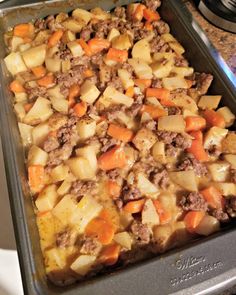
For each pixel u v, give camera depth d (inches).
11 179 10.8
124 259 11.1
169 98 14.3
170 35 16.2
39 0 16.0
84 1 16.5
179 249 10.1
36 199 12.1
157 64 15.2
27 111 13.7
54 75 14.7
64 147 12.7
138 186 12.2
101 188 12.3
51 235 11.5
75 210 11.7
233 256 10.0
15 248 11.5
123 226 11.7
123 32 16.1
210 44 14.6
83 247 11.0
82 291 9.3
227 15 15.6
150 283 9.5
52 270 10.8
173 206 12.0
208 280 9.7
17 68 15.1
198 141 13.1
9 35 16.1
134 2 17.1
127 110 13.9
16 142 12.2
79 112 13.6
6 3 15.6
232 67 14.9
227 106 13.8
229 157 12.8
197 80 14.7
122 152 12.6
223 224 11.7
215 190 12.1
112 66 15.1
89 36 16.0
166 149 13.0
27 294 9.2
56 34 15.7
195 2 16.7
